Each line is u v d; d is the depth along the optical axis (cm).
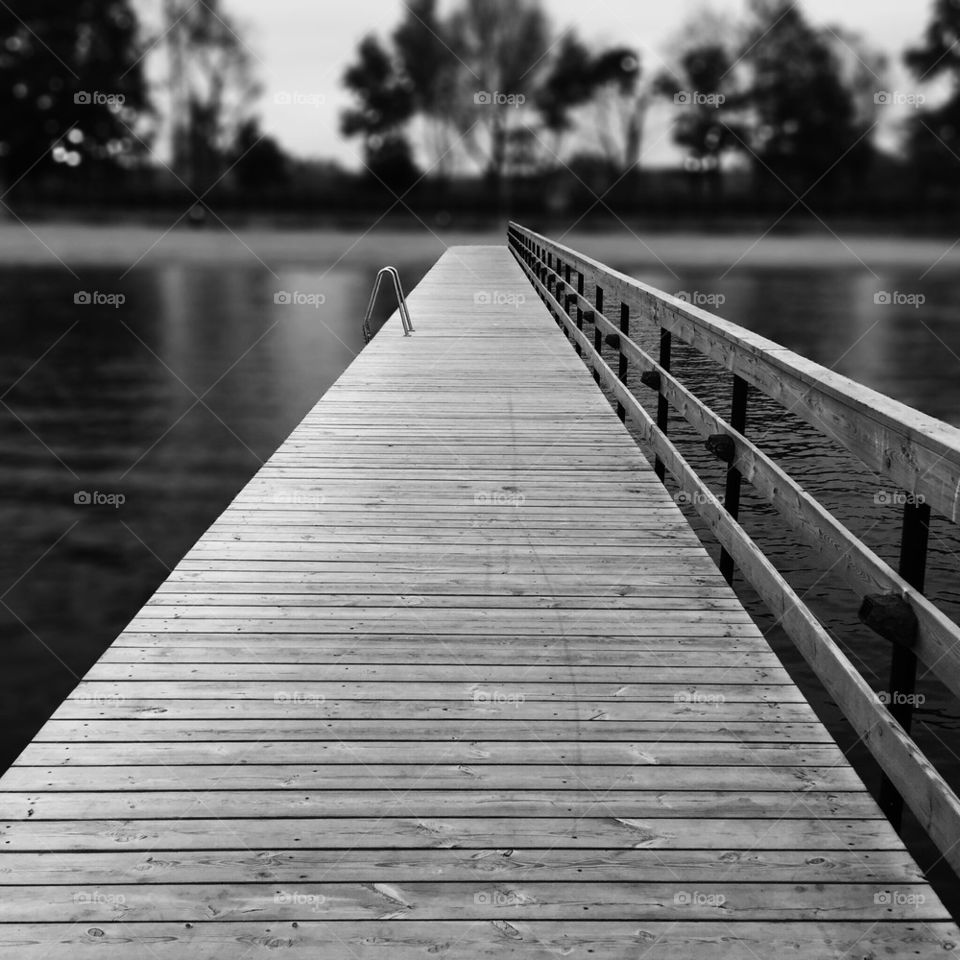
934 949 202
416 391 806
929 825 205
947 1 6162
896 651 230
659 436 523
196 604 371
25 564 764
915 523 218
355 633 347
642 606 373
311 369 1672
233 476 1030
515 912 213
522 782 260
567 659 329
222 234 5341
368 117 6462
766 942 204
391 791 256
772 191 6450
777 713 295
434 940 205
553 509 492
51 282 3147
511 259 2567
